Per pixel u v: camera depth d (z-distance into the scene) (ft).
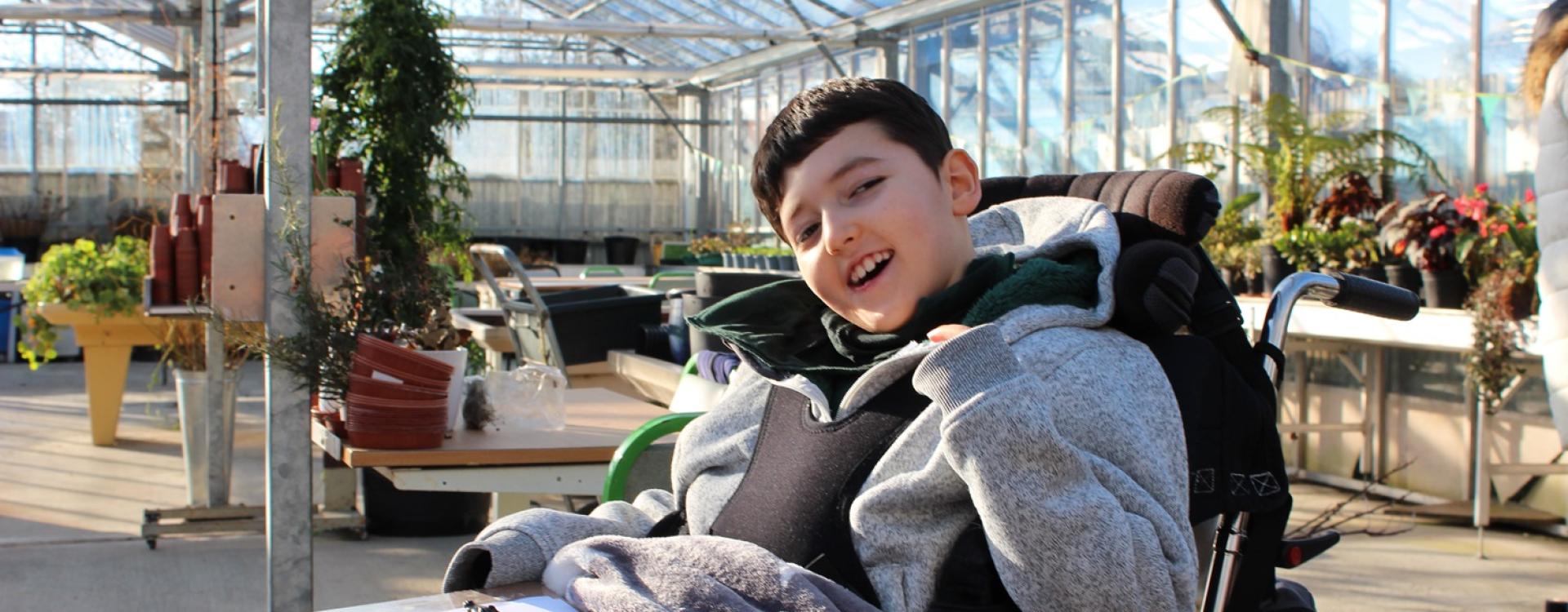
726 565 3.45
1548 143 9.42
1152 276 3.79
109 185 57.67
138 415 23.52
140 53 57.26
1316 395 17.70
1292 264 16.96
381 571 12.29
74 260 19.08
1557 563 12.64
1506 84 19.63
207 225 11.37
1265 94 23.91
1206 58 26.30
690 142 62.13
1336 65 22.65
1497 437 15.14
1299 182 18.75
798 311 4.28
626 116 63.62
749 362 4.11
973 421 3.23
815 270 3.84
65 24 56.39
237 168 12.92
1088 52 30.22
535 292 13.85
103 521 14.55
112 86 57.62
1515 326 12.86
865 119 3.74
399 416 7.50
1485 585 11.76
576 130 63.82
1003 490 3.22
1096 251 3.84
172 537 13.82
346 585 11.75
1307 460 17.79
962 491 3.55
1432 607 11.01
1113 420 3.44
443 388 7.63
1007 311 3.67
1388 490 16.24
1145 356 3.67
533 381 8.48
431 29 16.06
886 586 3.59
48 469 17.75
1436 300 14.46
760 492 3.92
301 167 8.02
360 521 13.61
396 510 13.78
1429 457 15.93
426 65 16.10
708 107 58.29
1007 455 3.21
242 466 17.81
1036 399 3.26
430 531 13.87
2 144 57.00
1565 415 9.39
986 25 34.65
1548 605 8.14
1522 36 19.36
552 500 12.94
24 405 24.71
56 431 21.35
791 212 3.83
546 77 55.52
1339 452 17.26
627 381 15.61
